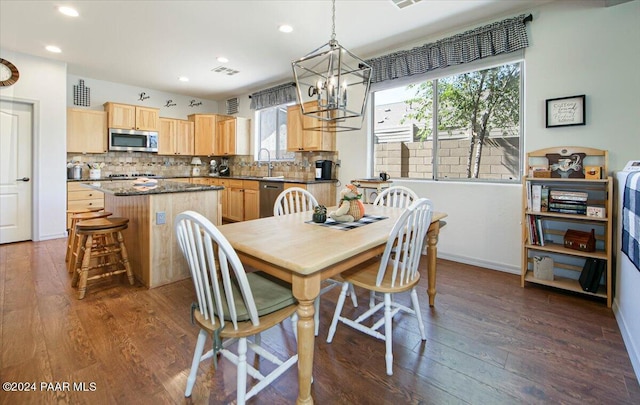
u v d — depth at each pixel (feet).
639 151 8.05
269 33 11.37
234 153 19.97
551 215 8.52
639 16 7.96
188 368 5.39
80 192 15.35
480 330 6.72
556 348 6.05
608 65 8.38
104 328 6.62
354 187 7.04
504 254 10.39
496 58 10.19
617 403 4.65
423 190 12.13
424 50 11.53
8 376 5.09
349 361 5.66
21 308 7.47
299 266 3.86
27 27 10.95
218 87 18.90
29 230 14.02
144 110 18.08
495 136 10.94
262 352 4.82
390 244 5.15
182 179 19.65
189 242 4.13
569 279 8.95
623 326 6.47
